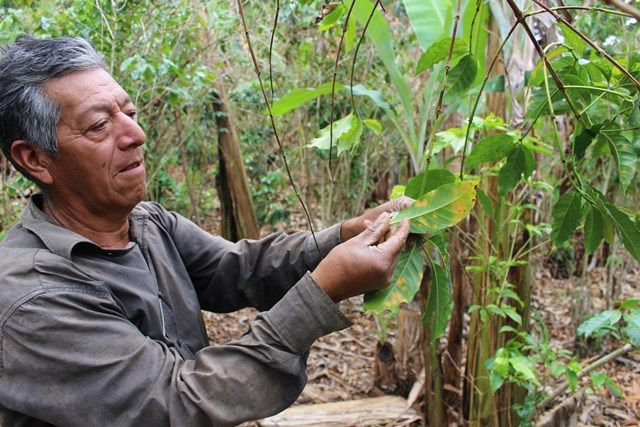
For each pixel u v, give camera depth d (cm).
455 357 212
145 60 230
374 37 162
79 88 75
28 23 219
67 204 82
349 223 94
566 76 78
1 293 70
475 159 85
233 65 328
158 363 71
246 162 391
